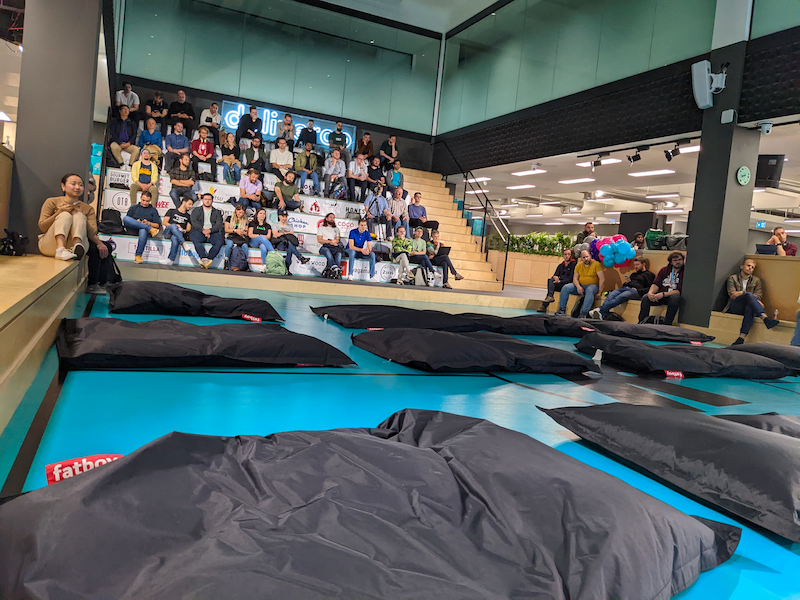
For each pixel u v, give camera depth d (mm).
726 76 6246
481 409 2281
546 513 1002
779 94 5809
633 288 7254
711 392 3152
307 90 10789
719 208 6285
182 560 764
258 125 9438
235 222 7934
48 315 2373
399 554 840
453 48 11609
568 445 1891
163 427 1663
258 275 7180
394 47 11492
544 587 810
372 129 11469
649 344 3955
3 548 753
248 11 10164
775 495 1320
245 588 701
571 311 7973
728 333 6094
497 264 10508
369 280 8750
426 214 10258
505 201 19359
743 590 1062
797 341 5051
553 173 10836
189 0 9727
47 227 4152
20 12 6832
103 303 4289
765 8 5965
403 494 1034
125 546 781
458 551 883
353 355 3174
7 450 1367
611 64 7906
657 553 954
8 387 1477
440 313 4641
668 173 9922
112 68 7855
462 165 11164
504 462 1189
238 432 1692
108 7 5648
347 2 10852
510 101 9906
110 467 938
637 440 1680
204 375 2377
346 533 877
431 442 1383
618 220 19953
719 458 1475
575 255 8070
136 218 7484
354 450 1200
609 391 2914
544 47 9172
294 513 920
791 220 15461
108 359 2279
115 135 8102
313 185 9453
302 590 715
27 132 4430
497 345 3381
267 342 2645
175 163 8164
